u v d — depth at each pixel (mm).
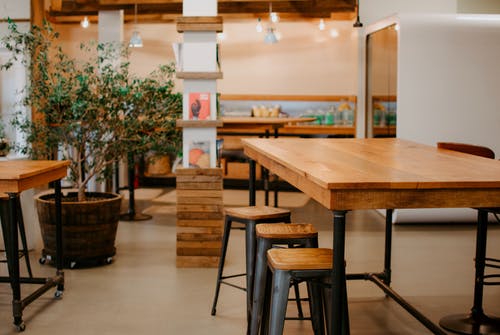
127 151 5746
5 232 4387
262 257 3209
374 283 4805
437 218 7020
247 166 10125
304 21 10625
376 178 2512
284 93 10734
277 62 10719
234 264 5328
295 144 4301
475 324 3869
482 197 2506
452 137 7027
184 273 5078
